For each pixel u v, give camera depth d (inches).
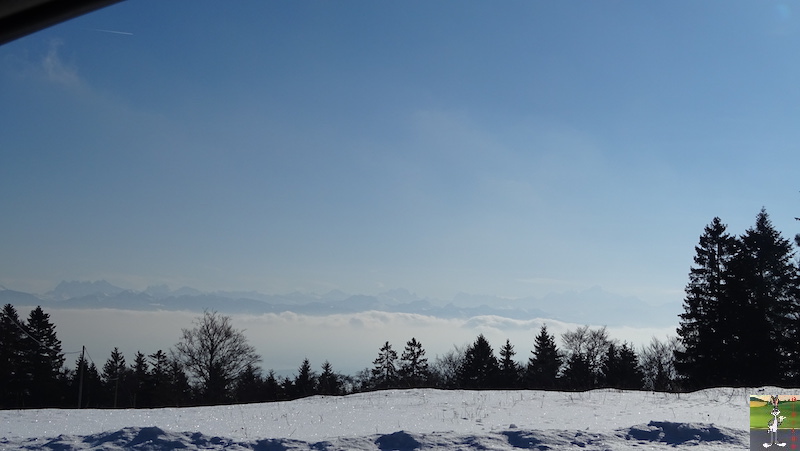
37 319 3316.9
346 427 565.3
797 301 2096.5
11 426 580.1
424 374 3791.8
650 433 505.4
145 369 3730.3
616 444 479.8
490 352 3553.2
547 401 749.9
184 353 2416.3
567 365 3442.4
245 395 3046.3
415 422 588.4
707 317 2080.5
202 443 485.1
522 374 3661.4
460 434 502.9
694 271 2223.2
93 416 653.9
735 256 2142.0
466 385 3535.9
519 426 542.9
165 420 623.8
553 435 496.4
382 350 3831.2
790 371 1982.0
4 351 3102.9
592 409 670.5
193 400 2687.0
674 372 2278.5
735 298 2028.8
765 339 1974.7
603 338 3319.4
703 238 2219.5
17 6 138.3
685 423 517.0
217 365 2420.0
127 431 498.9
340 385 3641.7
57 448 477.1
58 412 681.6
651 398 776.3
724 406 686.5
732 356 2000.5
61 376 3371.1
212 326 2436.0
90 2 145.0
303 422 604.1
